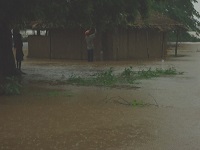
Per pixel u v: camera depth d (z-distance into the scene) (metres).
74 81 17.78
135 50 31.98
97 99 13.37
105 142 8.39
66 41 31.28
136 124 9.93
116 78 18.42
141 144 8.26
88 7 16.80
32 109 11.71
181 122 10.15
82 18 17.81
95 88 15.88
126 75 19.53
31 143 8.33
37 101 13.01
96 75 19.95
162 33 33.94
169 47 48.97
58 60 30.34
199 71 22.55
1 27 18.33
